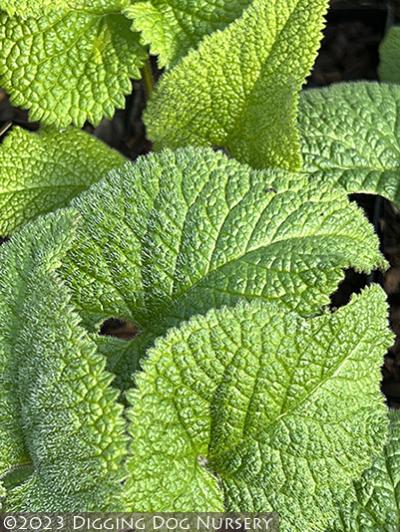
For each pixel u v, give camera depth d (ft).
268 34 2.23
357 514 2.08
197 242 2.05
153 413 1.87
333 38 3.09
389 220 2.73
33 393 1.91
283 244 2.05
